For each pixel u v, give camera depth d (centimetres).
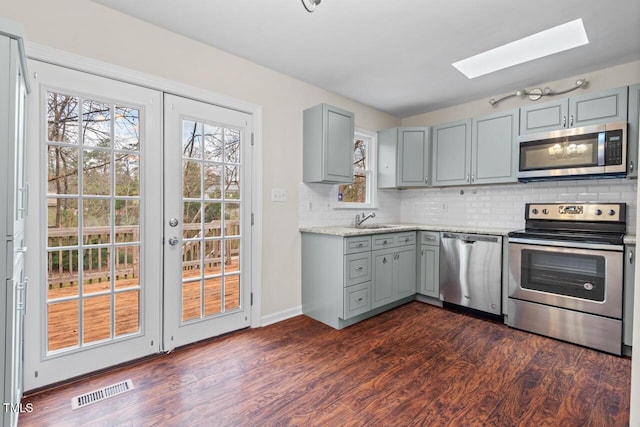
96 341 202
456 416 162
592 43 237
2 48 116
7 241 117
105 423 155
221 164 259
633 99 246
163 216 228
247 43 243
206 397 177
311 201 326
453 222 389
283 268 302
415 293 358
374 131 400
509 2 190
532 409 167
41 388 182
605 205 270
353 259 281
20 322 144
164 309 230
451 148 359
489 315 310
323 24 217
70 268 192
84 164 196
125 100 209
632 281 224
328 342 251
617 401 174
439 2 192
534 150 290
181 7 199
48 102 182
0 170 116
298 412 165
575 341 247
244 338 258
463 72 295
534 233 276
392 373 204
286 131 302
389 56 262
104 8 198
